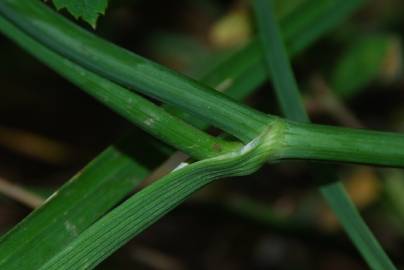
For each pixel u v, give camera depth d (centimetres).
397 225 31
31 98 35
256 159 18
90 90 18
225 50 31
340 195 21
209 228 35
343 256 35
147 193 18
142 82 18
